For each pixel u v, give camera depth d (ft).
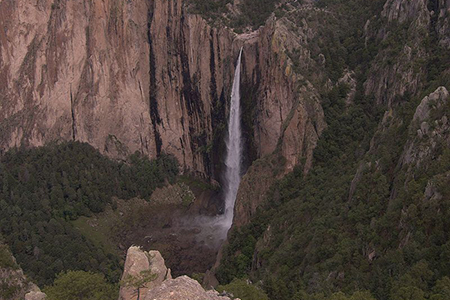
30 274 204.54
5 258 172.96
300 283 151.74
